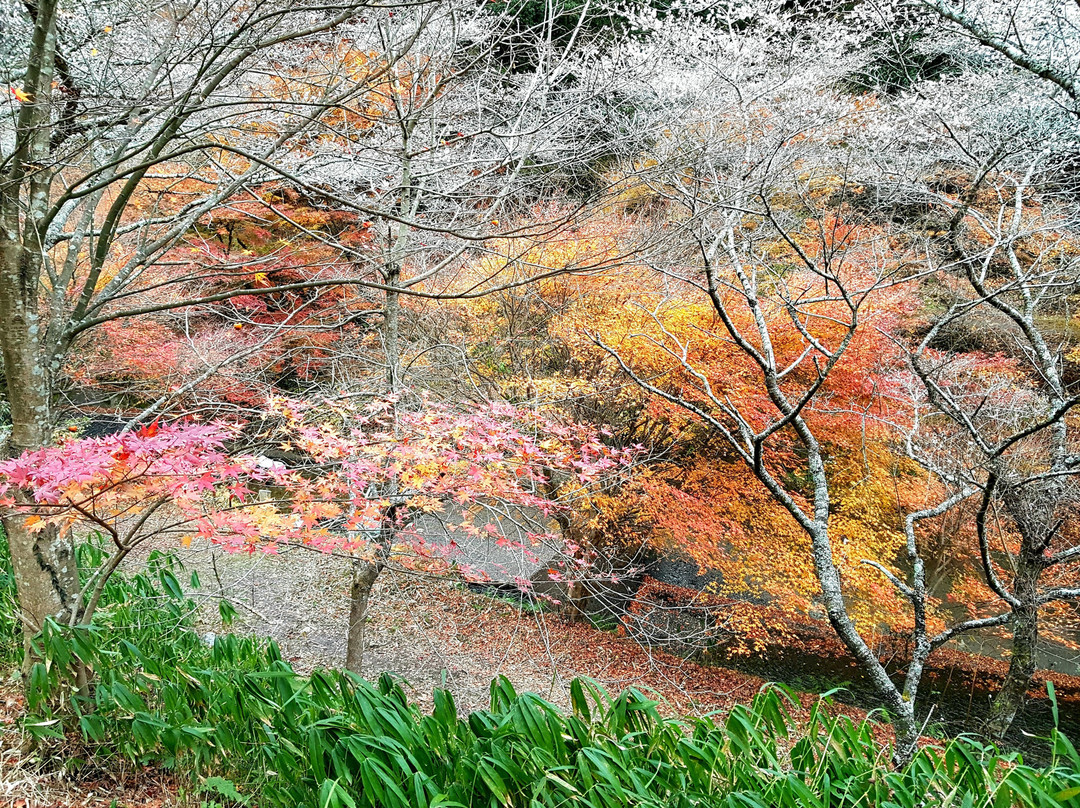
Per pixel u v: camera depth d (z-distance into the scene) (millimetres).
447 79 5168
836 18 8086
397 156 4820
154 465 3062
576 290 7941
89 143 3773
